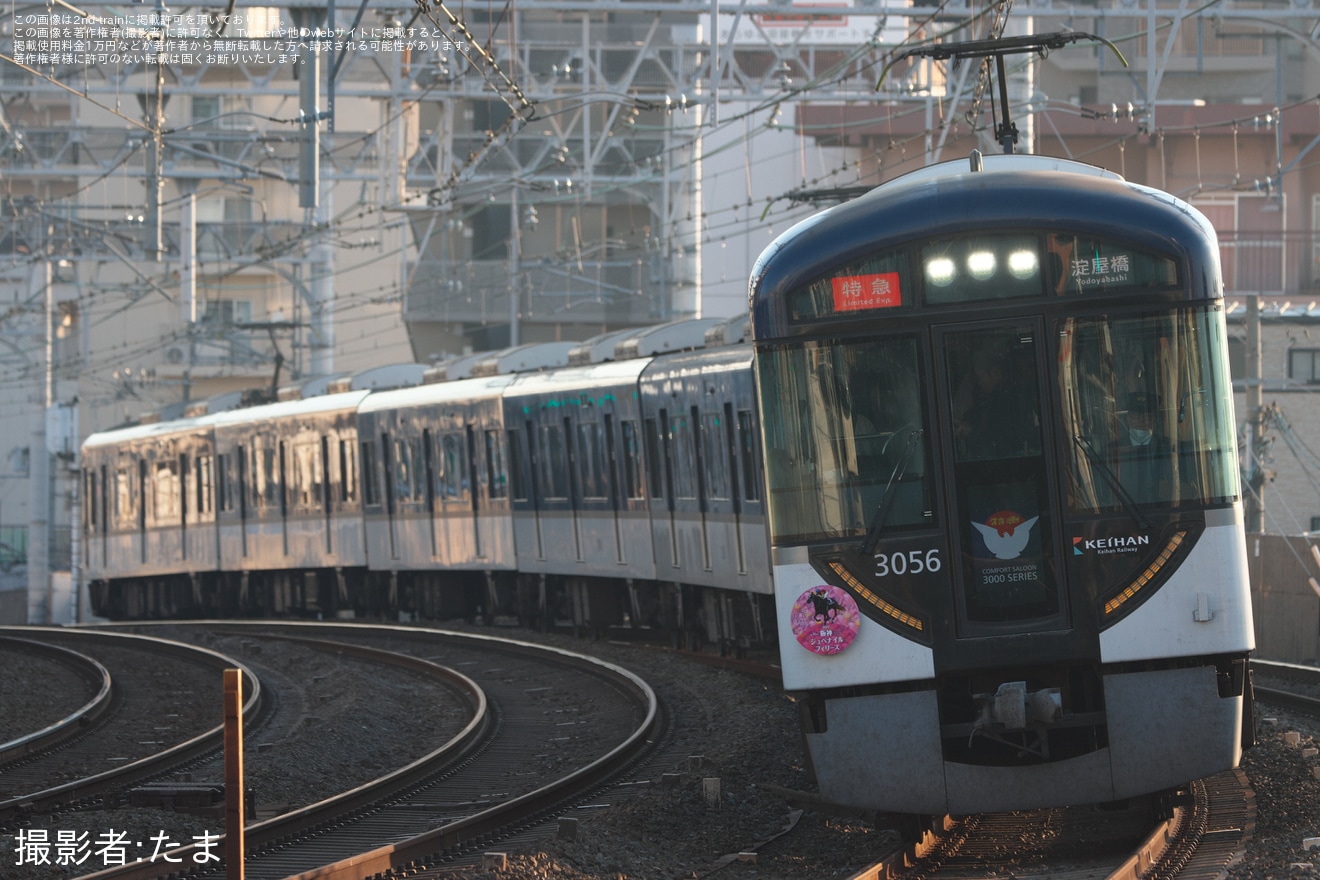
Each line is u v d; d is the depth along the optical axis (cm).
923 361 3594
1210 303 3547
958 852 3834
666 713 6169
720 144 19725
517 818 4269
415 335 19325
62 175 13550
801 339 3625
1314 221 17512
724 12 9294
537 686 7256
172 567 12656
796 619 3606
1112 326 3556
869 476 3606
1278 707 5825
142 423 13525
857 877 3300
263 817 4594
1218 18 8694
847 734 3612
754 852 3866
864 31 14612
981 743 3597
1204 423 3544
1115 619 3534
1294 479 12662
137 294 15762
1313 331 12681
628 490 8081
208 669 8144
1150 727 3544
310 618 11681
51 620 17575
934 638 3572
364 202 13425
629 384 7962
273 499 11562
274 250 14375
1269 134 17362
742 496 6756
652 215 18238
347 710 6353
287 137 12638
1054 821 4056
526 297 18112
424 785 5025
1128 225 3547
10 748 5662
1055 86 18175
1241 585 3534
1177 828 3778
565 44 11662
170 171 13100
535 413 9000
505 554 9438
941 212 3584
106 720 6562
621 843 3919
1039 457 3569
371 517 10619
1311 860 3250
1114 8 8850
